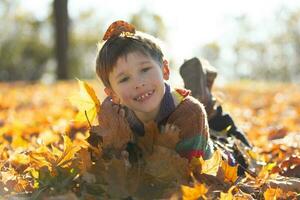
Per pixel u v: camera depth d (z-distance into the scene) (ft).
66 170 9.19
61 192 8.75
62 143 13.82
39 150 10.58
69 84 55.67
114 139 9.77
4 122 21.95
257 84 70.38
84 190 8.84
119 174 8.91
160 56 10.17
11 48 190.19
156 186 8.98
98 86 49.42
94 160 9.49
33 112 26.94
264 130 19.53
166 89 10.27
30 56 191.21
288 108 35.45
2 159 11.55
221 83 58.70
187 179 9.32
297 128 22.89
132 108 9.91
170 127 9.73
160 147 9.34
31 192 9.07
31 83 60.80
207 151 10.34
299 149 14.38
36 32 190.39
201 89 13.52
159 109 10.04
